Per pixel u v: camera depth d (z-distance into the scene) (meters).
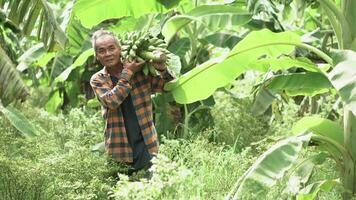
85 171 6.11
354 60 4.86
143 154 6.39
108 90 6.36
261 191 4.95
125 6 6.28
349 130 5.67
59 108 11.70
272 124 9.38
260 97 8.34
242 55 5.92
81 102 10.98
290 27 8.66
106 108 6.41
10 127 9.08
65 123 9.32
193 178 5.86
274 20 7.51
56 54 10.48
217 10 7.23
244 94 9.79
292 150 5.05
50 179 5.98
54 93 11.12
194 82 6.29
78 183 5.71
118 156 6.40
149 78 6.46
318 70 5.96
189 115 8.73
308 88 6.46
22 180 5.84
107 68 6.41
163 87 6.50
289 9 8.16
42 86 13.84
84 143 7.67
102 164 6.32
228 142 8.91
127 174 6.53
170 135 8.53
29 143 7.32
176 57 7.50
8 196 5.82
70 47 9.41
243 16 7.12
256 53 5.88
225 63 6.04
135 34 6.30
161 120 8.76
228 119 9.17
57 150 7.11
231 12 7.18
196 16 7.27
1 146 7.07
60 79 9.48
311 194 5.66
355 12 5.54
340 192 5.74
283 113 9.54
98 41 6.29
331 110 8.38
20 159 6.15
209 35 8.70
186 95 6.39
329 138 5.65
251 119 9.17
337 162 5.80
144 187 5.14
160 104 8.70
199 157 6.92
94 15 6.29
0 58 6.60
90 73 10.02
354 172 5.71
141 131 6.39
